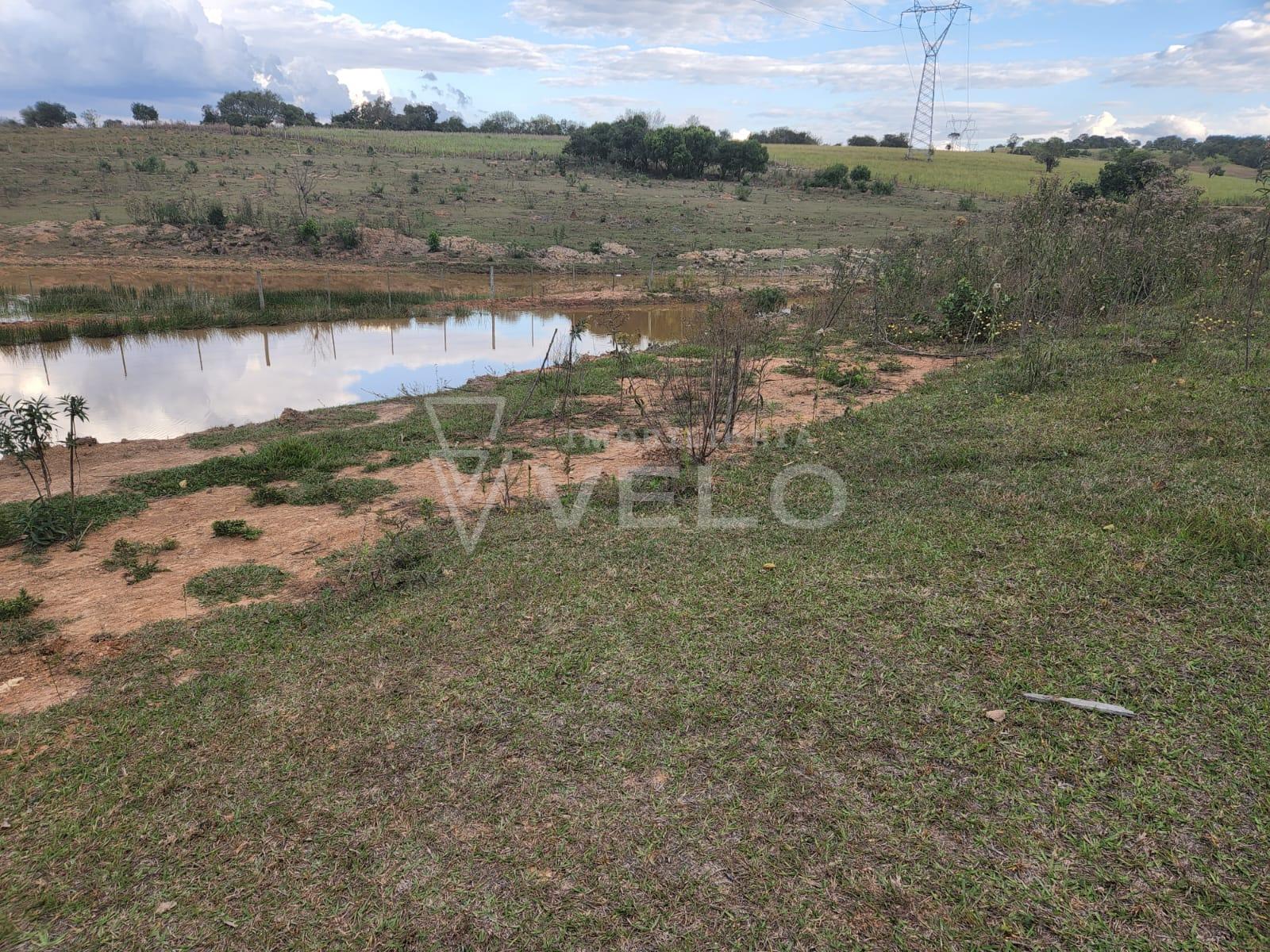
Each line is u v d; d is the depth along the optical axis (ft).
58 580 17.78
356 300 74.13
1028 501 17.65
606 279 98.58
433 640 13.55
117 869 8.99
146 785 10.39
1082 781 9.16
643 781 9.73
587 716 11.05
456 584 15.87
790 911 7.81
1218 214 56.39
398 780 10.09
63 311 67.05
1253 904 7.47
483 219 129.49
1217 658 11.14
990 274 46.88
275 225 113.91
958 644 12.07
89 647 14.47
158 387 44.47
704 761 10.00
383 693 12.05
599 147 197.98
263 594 16.67
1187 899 7.62
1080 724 10.10
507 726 10.97
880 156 255.50
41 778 10.66
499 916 7.99
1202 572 13.55
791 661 11.96
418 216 126.31
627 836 8.89
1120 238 42.83
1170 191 50.01
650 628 13.30
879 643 12.26
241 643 14.16
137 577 17.71
